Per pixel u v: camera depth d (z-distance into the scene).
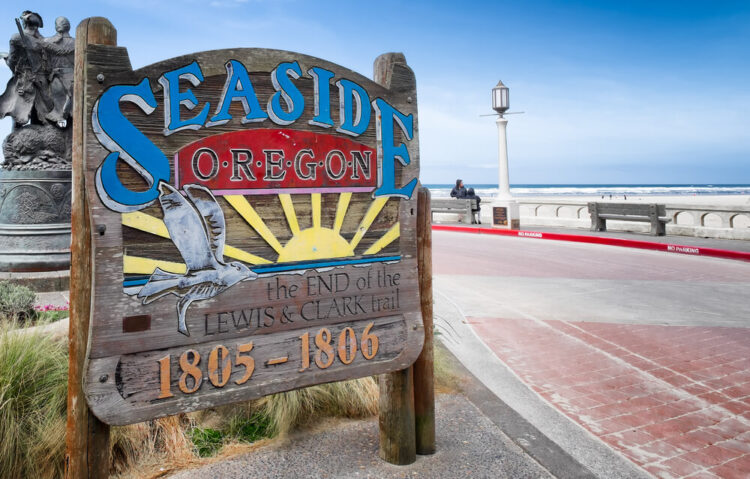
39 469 2.95
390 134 3.06
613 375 4.93
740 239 13.69
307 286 2.77
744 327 6.52
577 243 14.89
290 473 3.05
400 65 3.10
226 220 2.52
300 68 2.74
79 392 2.22
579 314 7.14
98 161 2.19
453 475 3.04
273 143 2.66
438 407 4.04
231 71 2.53
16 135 8.03
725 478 3.19
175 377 2.38
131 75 2.26
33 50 7.84
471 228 18.62
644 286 9.02
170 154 2.37
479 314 7.09
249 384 2.59
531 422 3.86
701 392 4.54
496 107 17.98
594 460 3.32
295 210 2.72
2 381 3.05
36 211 7.99
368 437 3.52
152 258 2.32
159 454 3.23
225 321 2.52
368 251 2.97
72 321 2.22
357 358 2.92
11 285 6.00
